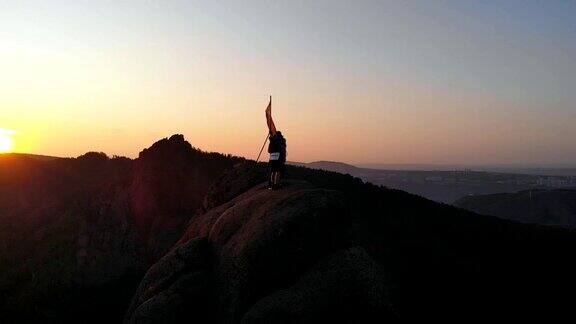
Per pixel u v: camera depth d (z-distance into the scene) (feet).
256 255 40.50
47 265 76.28
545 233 85.66
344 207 44.27
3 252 84.23
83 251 78.79
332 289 38.34
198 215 74.79
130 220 86.63
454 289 56.49
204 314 42.22
